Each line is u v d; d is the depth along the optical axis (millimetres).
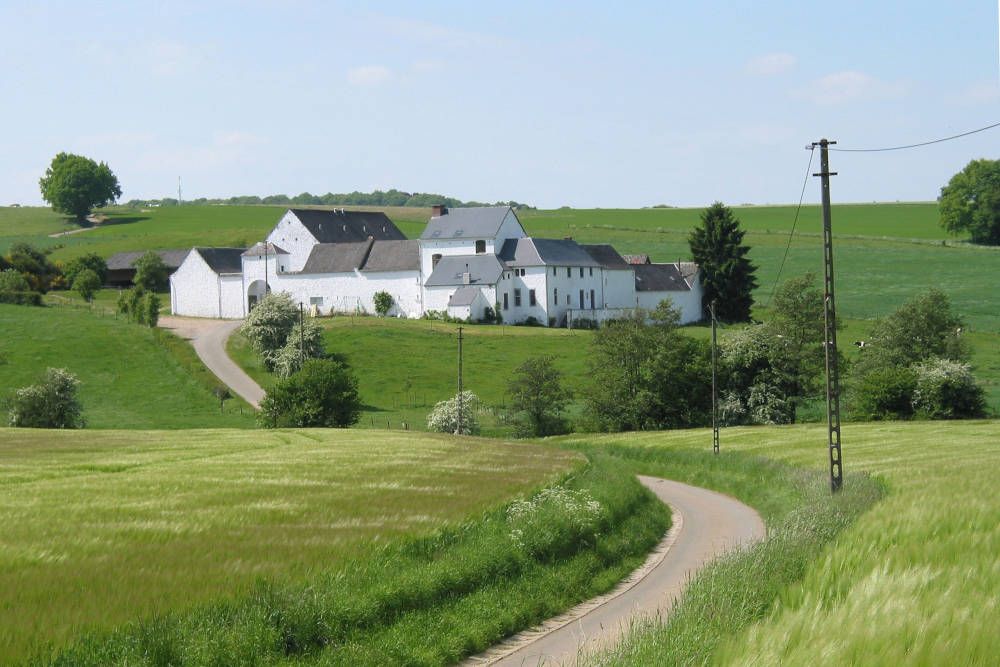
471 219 172750
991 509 32719
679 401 113188
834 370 53219
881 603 19750
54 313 161000
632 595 37062
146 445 75000
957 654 16469
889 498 39250
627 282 186000
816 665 16328
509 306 167250
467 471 56969
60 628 20672
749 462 72250
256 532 32750
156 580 24984
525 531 37875
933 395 105750
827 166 52938
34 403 105625
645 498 57781
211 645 21453
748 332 115625
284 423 107312
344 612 25516
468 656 27922
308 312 174625
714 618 23453
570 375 134375
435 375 135125
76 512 36438
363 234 198875
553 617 33125
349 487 47031
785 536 33625
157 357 138750
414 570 30266
